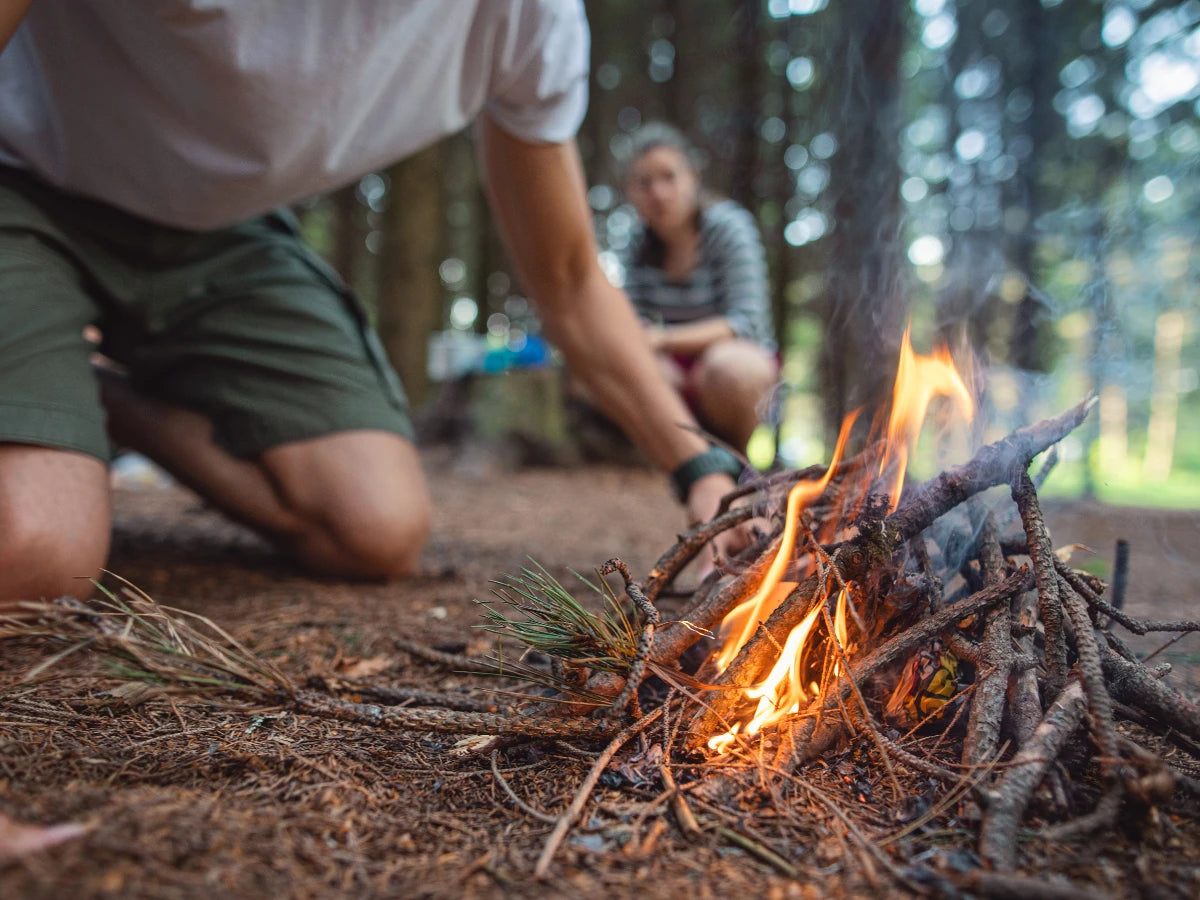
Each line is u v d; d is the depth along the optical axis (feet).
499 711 4.29
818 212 28.53
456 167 38.22
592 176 35.78
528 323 41.47
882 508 3.84
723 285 12.54
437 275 23.61
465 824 3.13
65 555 5.22
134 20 5.40
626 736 3.51
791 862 2.88
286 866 2.69
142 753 3.55
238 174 6.27
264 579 7.75
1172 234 30.76
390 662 5.46
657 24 33.96
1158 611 7.03
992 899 2.60
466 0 5.68
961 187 31.04
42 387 5.67
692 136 33.27
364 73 5.72
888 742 3.38
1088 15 29.09
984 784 3.10
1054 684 3.48
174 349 7.65
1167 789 2.87
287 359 7.70
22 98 6.21
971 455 4.60
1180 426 65.67
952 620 3.72
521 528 12.17
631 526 12.78
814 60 26.86
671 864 2.86
